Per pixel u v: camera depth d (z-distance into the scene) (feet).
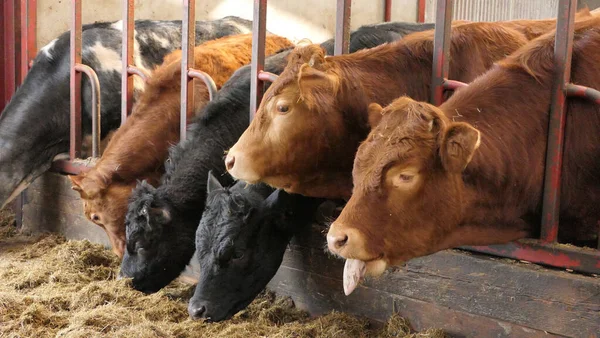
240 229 13.24
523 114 10.42
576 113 10.72
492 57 14.02
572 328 10.77
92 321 13.61
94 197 17.44
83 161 20.76
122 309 14.26
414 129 9.05
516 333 11.48
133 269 15.60
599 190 11.01
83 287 15.89
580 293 10.64
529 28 14.90
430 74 13.43
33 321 13.84
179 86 18.70
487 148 9.93
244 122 15.51
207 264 13.30
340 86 12.41
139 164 17.72
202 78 16.51
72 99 21.25
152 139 17.93
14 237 22.57
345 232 8.99
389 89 12.97
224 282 13.28
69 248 19.24
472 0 34.86
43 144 21.94
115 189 17.52
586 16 13.43
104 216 17.60
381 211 9.07
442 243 9.67
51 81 22.20
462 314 12.17
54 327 13.82
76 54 21.08
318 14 32.48
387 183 9.04
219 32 26.00
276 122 12.07
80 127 21.49
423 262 12.68
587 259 10.54
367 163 9.17
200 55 20.13
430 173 9.11
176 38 24.84
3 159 21.18
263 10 14.60
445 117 9.23
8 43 25.46
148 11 28.02
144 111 18.34
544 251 10.89
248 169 12.11
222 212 13.34
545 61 10.69
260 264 13.55
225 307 13.30
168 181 15.79
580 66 10.98
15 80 25.14
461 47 13.82
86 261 18.30
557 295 10.91
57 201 21.85
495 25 14.48
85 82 22.20
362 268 9.48
